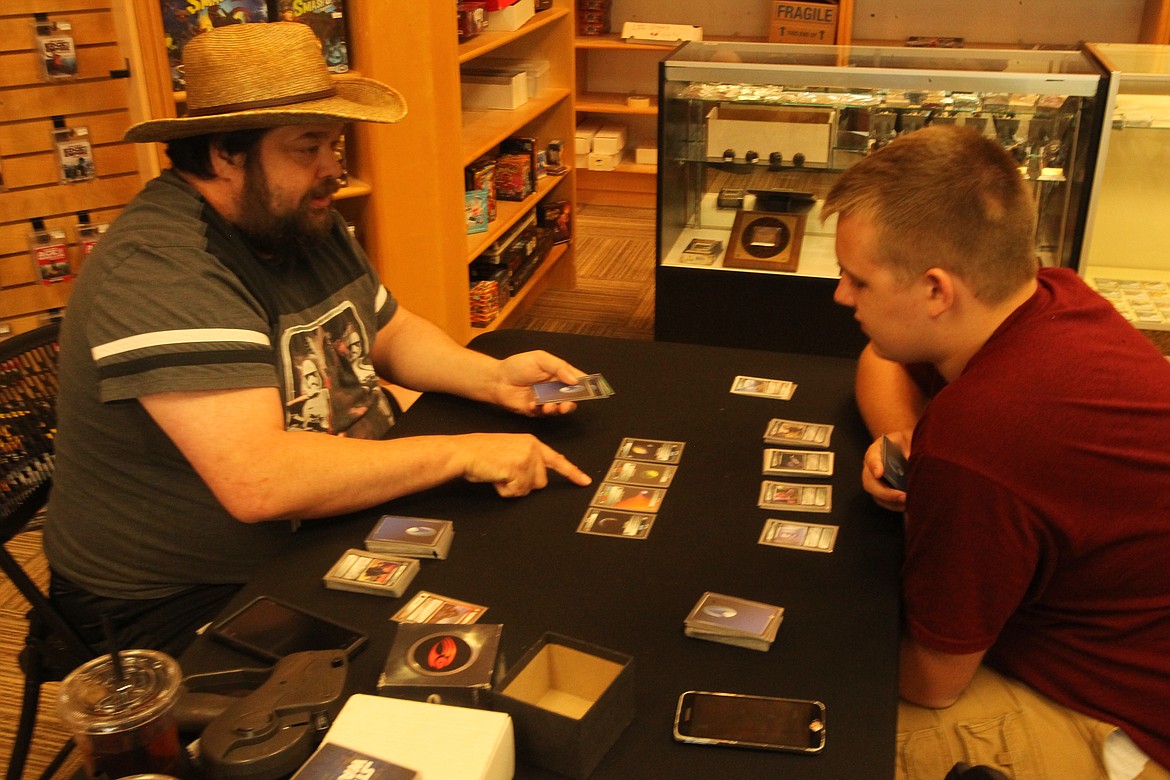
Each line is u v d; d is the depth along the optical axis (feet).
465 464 4.77
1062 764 4.08
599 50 17.54
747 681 3.58
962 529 3.77
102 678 3.10
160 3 8.27
